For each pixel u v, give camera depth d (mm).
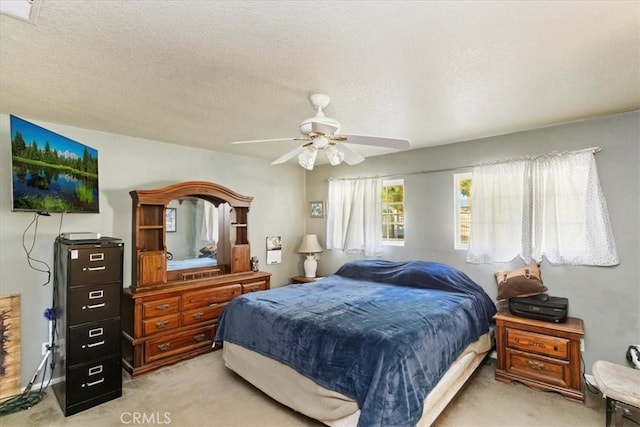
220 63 1821
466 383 2781
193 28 1484
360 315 2443
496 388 2701
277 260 4891
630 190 2654
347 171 4754
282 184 5004
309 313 2521
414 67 1867
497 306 3297
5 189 2672
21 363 2705
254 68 1882
